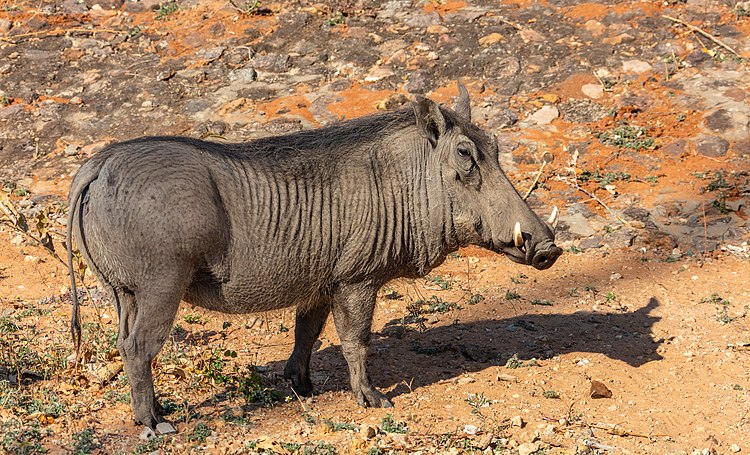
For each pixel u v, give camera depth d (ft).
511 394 61.41
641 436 56.13
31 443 51.34
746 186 93.56
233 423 55.62
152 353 52.06
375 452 52.03
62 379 60.95
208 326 72.49
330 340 70.74
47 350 65.36
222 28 119.96
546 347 69.36
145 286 50.96
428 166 58.13
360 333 58.44
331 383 63.31
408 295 79.05
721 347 69.10
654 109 105.29
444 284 80.94
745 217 89.71
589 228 89.51
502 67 111.45
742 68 109.91
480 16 120.67
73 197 51.80
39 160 100.94
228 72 112.47
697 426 57.67
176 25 121.90
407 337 71.10
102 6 127.54
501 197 57.72
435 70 111.24
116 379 61.26
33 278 80.94
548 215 90.43
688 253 85.40
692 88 107.14
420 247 59.06
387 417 56.75
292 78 111.34
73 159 100.63
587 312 75.56
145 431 52.95
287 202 54.60
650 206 91.56
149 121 105.29
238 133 101.55
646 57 112.47
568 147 100.48
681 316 74.54
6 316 71.41
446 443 53.83
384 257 57.57
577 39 115.96
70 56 116.78
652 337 71.05
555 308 76.48
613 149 100.01
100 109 107.86
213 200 51.80
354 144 57.62
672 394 62.18
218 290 53.98
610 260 84.69
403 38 117.08
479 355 67.62
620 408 59.93
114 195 50.42
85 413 56.08
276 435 54.60
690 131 101.60
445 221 58.54
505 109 105.40
